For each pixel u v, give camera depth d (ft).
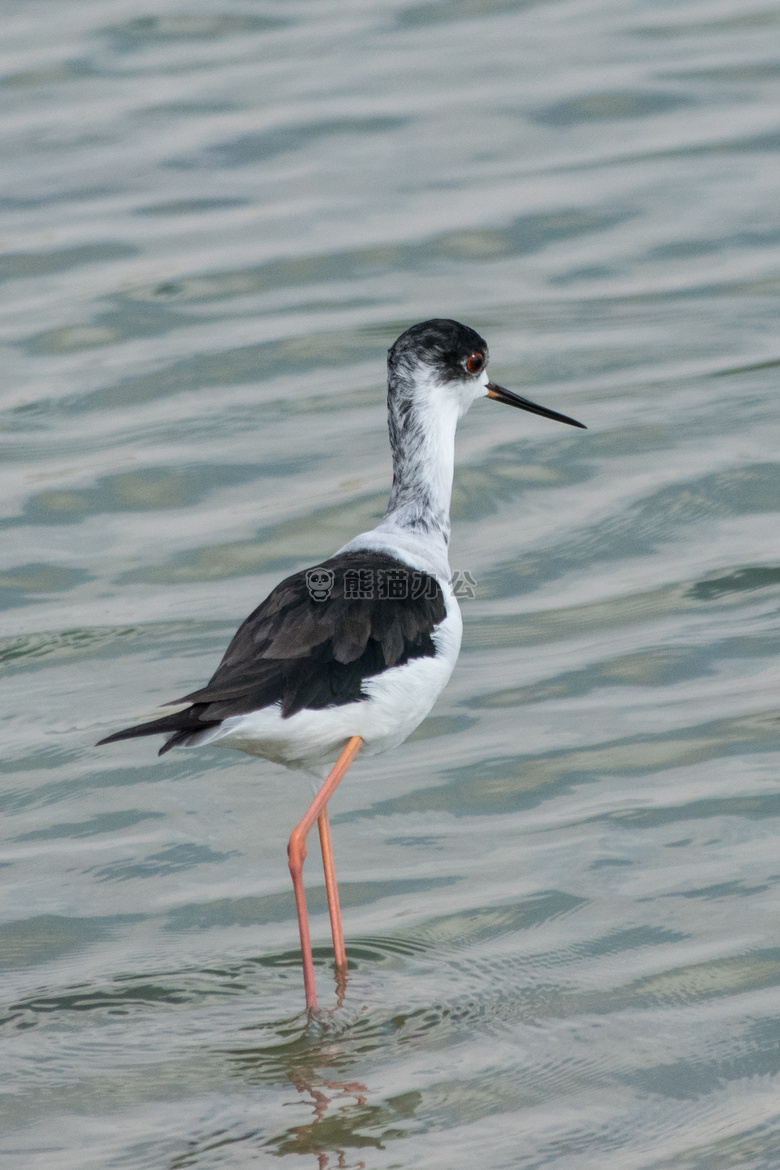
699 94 69.15
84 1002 26.66
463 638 39.27
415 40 75.61
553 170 64.18
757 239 59.00
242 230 61.05
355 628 27.04
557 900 28.96
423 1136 22.97
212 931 28.84
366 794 33.12
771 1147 22.30
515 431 48.83
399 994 26.68
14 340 54.39
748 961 26.73
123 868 30.71
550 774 33.27
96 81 72.23
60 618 40.45
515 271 58.03
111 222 61.67
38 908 29.37
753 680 36.22
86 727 35.65
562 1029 25.36
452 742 34.83
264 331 54.70
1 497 45.93
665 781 32.65
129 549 43.57
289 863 27.14
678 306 55.16
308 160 65.72
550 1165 22.13
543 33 75.72
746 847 30.14
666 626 39.01
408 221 61.21
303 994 26.89
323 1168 22.30
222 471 47.11
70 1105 23.94
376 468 46.91
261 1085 24.35
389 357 31.53
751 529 43.09
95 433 49.29
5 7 79.51
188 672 37.83
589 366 52.06
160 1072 24.72
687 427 48.19
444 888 29.73
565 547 43.01
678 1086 23.77
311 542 43.57
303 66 73.05
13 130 67.97
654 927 27.94
